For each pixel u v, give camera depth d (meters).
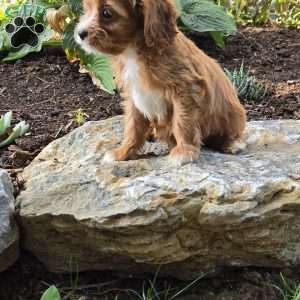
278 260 0.89
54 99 1.29
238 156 0.91
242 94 1.31
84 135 1.00
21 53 1.47
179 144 0.87
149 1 0.78
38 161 0.98
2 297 0.91
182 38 0.85
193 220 0.82
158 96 0.84
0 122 1.12
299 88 1.36
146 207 0.81
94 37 0.78
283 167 0.87
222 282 0.91
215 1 1.88
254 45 1.63
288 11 1.91
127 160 0.90
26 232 0.88
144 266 0.90
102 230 0.83
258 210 0.82
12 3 1.64
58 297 0.79
